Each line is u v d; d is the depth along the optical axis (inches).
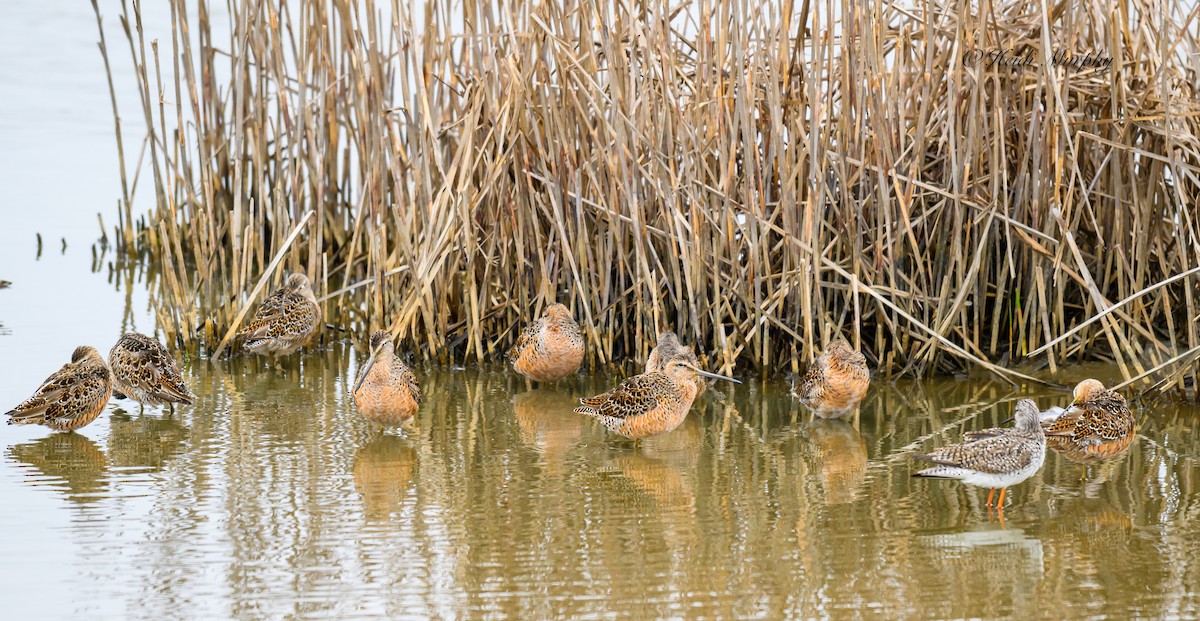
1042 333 644.7
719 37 609.9
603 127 636.7
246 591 405.4
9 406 580.1
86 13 1396.4
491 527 458.3
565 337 613.6
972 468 450.3
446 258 664.4
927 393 618.8
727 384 637.3
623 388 549.0
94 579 413.7
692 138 621.6
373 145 661.9
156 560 428.8
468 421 586.9
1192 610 391.5
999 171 621.6
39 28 1347.2
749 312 633.6
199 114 715.4
